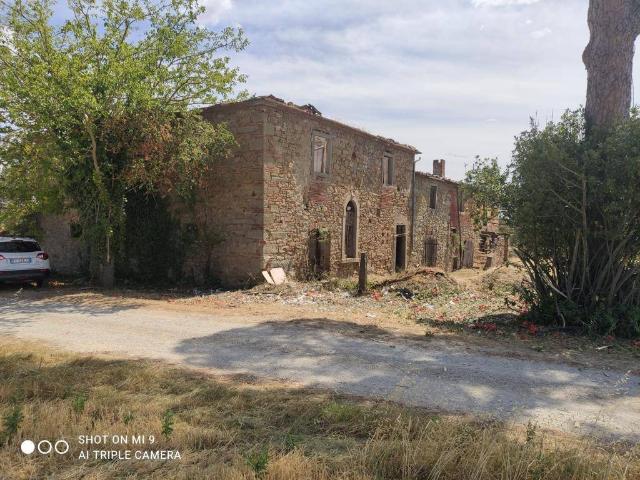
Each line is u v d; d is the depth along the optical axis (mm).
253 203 13664
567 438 3820
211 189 14352
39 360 5793
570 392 5066
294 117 14664
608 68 8633
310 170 15375
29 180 13594
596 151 7824
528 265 9086
